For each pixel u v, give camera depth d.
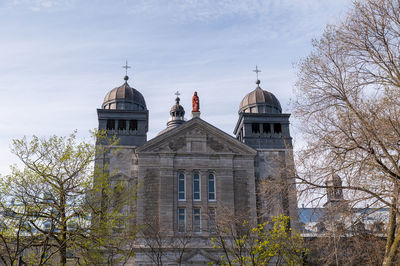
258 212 44.78
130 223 42.88
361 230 24.36
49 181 30.47
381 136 20.44
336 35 23.06
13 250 27.95
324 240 22.98
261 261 36.88
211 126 46.94
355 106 21.45
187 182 45.19
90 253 32.28
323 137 21.91
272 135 50.28
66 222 30.94
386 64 22.28
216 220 40.19
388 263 21.05
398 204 20.28
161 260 40.75
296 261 35.19
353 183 21.09
